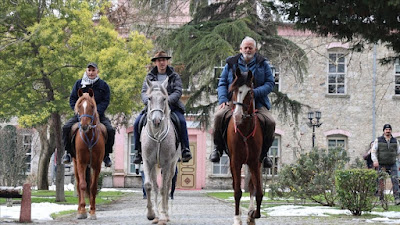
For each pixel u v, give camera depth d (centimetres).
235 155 1091
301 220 1359
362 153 3950
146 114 1291
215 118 1142
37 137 3775
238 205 1091
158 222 1252
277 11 1425
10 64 2159
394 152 2006
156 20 3048
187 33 2878
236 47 2852
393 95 3962
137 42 2484
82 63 2153
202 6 3094
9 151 2922
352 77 3947
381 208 1752
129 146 3984
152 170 1262
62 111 2184
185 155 1302
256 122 1095
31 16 2181
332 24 1397
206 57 2766
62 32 2139
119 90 2214
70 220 1364
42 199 2266
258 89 1115
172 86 1305
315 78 3972
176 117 1295
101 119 1475
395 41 1414
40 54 2120
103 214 1582
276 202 2042
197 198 2580
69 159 1478
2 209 1614
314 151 1884
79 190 1438
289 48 2906
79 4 2208
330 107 3969
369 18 1374
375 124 3966
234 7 3084
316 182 1811
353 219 1398
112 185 3944
